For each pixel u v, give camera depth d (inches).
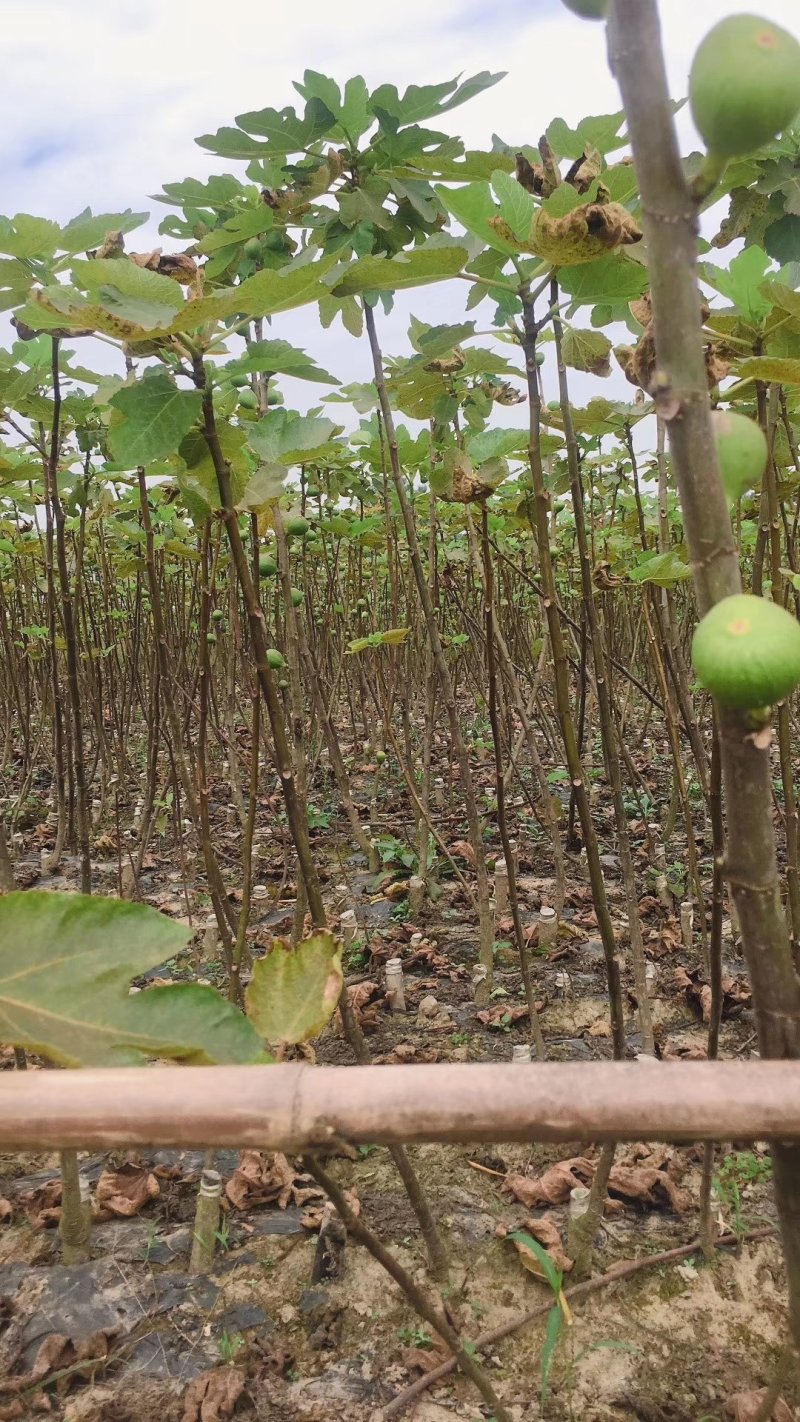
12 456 142.3
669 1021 124.0
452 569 178.4
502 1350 76.6
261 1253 87.7
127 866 189.2
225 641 236.7
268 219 96.7
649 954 140.8
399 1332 78.5
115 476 161.5
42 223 76.2
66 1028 27.6
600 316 98.8
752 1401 68.8
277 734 72.0
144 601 247.3
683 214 28.1
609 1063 24.1
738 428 32.8
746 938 31.9
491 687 97.2
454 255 68.7
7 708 254.5
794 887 90.2
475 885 172.6
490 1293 82.4
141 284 57.7
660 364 29.4
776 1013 31.8
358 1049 83.0
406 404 108.7
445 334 75.2
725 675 28.3
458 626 268.1
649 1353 75.6
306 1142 22.5
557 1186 92.7
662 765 236.5
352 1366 75.7
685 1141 23.4
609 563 145.4
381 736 253.0
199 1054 27.8
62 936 28.9
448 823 205.9
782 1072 23.5
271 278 55.1
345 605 241.0
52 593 125.9
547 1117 22.6
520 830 198.5
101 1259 87.1
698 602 31.9
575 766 72.7
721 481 30.2
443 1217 91.0
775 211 96.0
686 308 28.6
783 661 27.9
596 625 102.1
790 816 89.0
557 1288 70.6
